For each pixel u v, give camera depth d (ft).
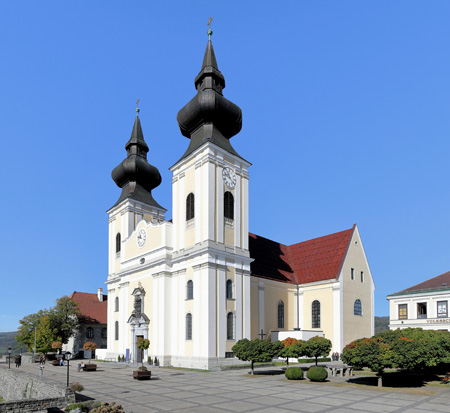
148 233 183.01
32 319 247.70
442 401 79.41
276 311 192.44
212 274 149.48
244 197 171.42
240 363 150.20
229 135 176.76
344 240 206.08
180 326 157.79
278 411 71.26
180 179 170.60
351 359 96.32
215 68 175.63
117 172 220.23
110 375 133.49
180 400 82.58
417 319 187.73
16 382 114.01
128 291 190.80
